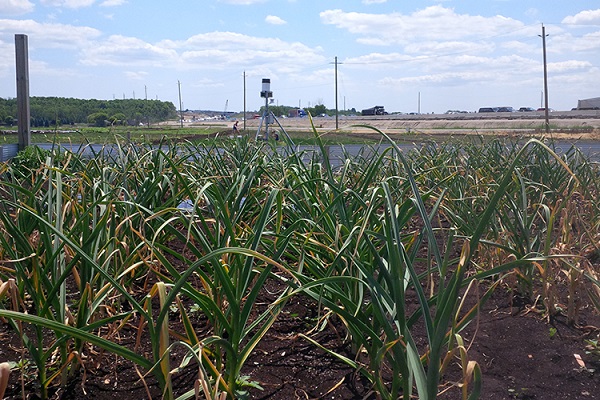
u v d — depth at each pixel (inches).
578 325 167.9
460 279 86.7
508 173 81.1
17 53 491.8
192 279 193.2
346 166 175.3
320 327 162.9
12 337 151.9
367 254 144.3
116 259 161.0
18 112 495.5
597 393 130.0
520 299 185.8
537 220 255.0
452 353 94.7
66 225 169.9
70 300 175.3
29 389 127.3
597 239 205.9
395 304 101.5
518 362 145.0
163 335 94.3
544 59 2086.6
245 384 127.5
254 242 120.6
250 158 235.6
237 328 115.7
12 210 226.7
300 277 120.6
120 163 235.6
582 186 235.0
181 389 128.0
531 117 2994.6
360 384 132.5
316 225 147.7
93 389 128.4
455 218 197.3
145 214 188.2
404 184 163.9
